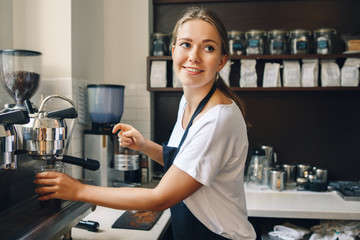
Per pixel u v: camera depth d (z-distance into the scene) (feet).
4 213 4.03
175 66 3.96
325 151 9.11
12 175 4.33
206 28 3.72
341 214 6.43
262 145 9.07
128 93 9.05
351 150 9.04
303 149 9.17
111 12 8.98
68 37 6.95
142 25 8.91
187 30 3.76
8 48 6.99
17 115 3.59
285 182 8.23
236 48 8.48
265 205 6.86
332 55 8.13
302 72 8.40
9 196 4.25
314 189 7.93
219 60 3.92
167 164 4.41
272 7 9.10
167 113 9.58
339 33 8.91
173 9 9.42
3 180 4.13
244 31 9.11
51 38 7.00
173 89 8.64
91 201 3.55
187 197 3.68
